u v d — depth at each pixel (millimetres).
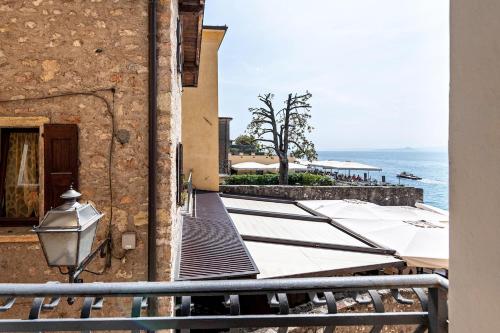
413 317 1888
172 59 4758
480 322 1123
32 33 4348
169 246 4500
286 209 13305
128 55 4473
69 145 4324
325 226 10492
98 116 4434
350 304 6156
